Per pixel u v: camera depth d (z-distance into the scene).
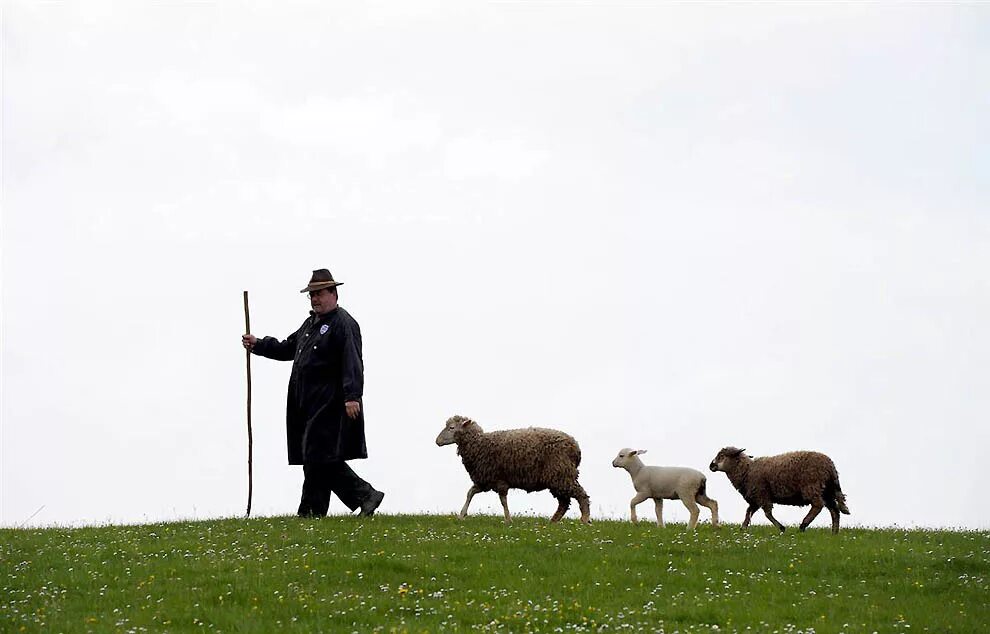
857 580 17.34
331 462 22.08
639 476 22.89
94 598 15.77
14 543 19.80
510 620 14.70
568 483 21.56
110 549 18.92
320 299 22.30
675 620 15.02
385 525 20.95
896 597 16.28
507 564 17.67
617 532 20.72
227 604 15.50
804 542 20.09
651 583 16.78
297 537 19.48
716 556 18.61
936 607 15.67
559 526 21.45
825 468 22.08
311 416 22.14
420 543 19.02
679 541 19.88
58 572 17.20
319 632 13.95
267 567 17.38
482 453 21.61
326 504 22.73
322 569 17.14
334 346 22.16
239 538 19.59
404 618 14.84
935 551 19.48
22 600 15.72
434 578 16.86
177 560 17.91
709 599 15.87
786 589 16.53
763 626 14.57
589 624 14.69
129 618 14.72
